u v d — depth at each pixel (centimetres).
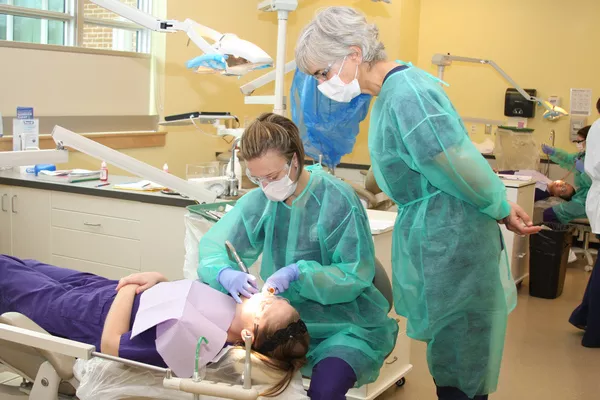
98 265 354
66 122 485
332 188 194
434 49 691
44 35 477
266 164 181
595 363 360
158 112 563
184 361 175
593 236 641
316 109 266
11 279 226
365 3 643
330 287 183
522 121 650
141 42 558
